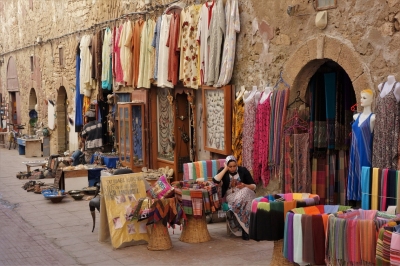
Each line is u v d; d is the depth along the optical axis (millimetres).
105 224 7852
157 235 7324
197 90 10508
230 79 9125
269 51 8312
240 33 8953
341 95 7914
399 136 6062
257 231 5789
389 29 6324
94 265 6789
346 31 6910
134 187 7848
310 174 7980
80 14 16750
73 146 17969
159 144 12250
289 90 7836
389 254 4578
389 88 6172
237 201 7527
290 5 7703
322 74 7961
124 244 7531
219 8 9062
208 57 9414
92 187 11945
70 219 9578
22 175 14695
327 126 7922
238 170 7914
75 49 17281
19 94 25422
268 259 6664
